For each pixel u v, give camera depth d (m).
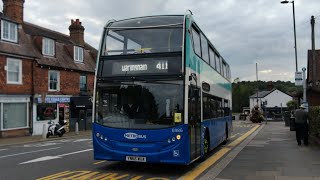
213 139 14.55
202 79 12.38
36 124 29.72
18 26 28.72
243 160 12.86
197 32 11.95
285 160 12.77
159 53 10.41
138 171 10.68
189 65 10.41
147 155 9.97
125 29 10.91
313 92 32.91
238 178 9.55
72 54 35.41
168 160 9.88
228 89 20.52
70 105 34.22
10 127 27.34
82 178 9.55
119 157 10.20
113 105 10.49
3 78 26.61
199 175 10.04
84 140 23.59
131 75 10.49
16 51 27.66
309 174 10.06
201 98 12.08
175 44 10.40
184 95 10.05
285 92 87.06
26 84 28.75
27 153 15.62
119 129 10.26
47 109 31.14
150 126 10.09
